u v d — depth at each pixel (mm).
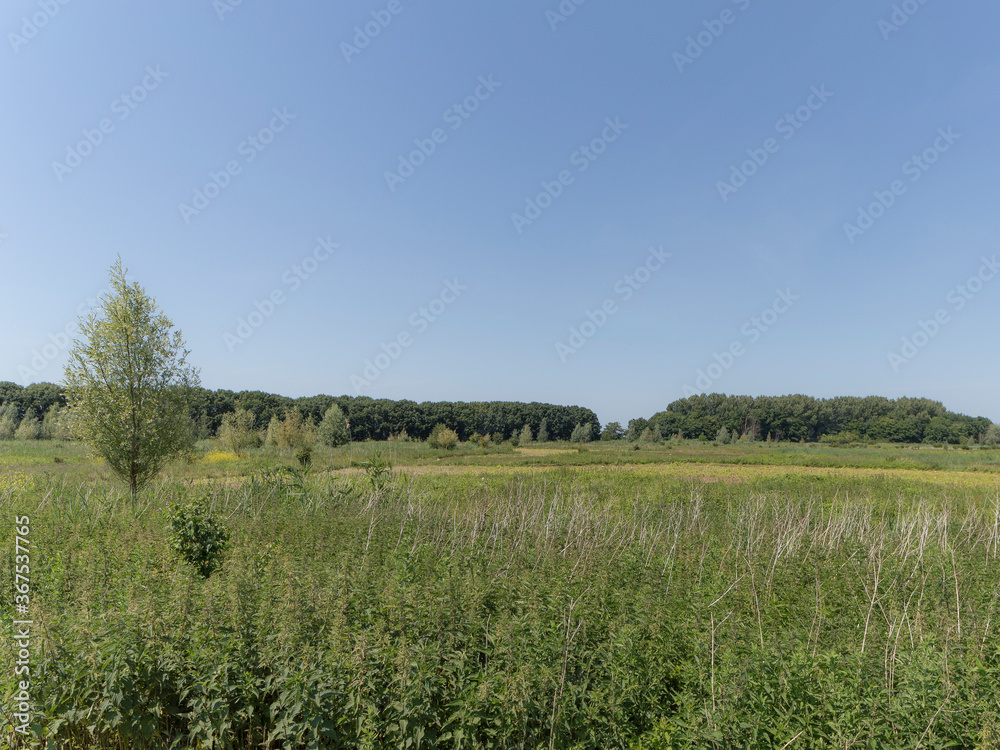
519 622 5219
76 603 5973
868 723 4023
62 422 16266
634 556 8578
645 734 4352
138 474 16734
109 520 11500
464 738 4215
